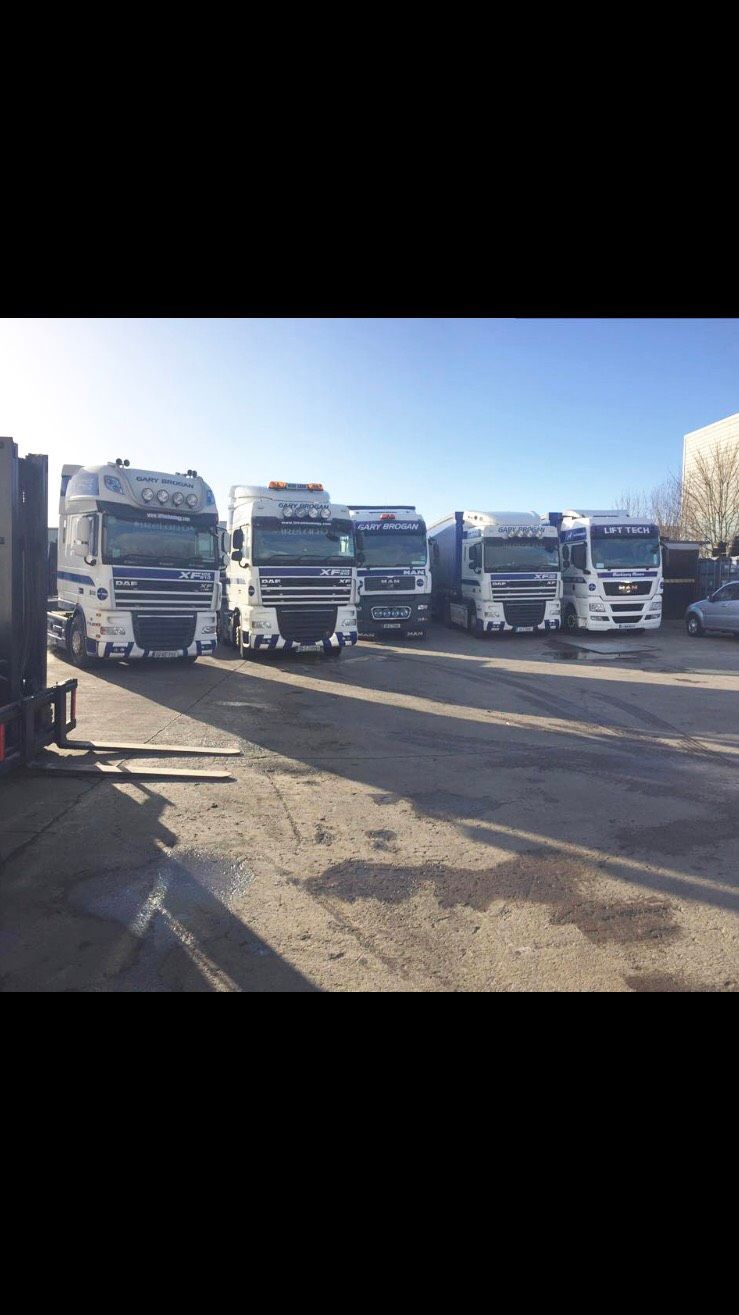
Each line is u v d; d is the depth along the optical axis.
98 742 7.77
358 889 4.39
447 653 16.55
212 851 4.95
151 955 3.60
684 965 3.56
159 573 12.11
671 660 15.55
